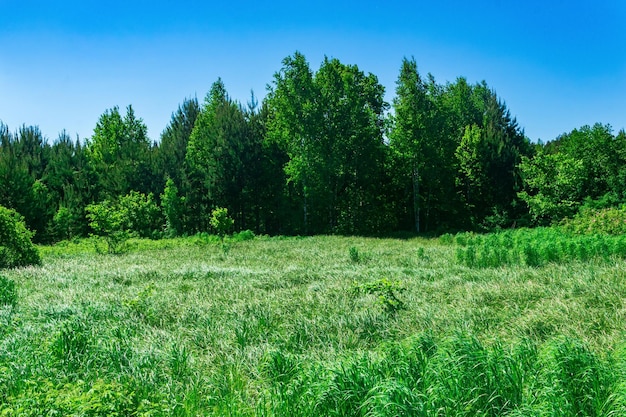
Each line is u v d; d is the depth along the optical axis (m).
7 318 8.31
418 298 9.28
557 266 11.77
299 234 39.28
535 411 3.93
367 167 38.09
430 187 38.88
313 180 37.06
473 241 21.81
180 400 5.01
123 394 4.48
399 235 34.56
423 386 4.66
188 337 7.38
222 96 50.56
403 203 42.16
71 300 10.41
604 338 6.05
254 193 40.59
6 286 10.40
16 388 5.12
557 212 29.11
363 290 9.57
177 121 52.06
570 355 4.70
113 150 51.41
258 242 28.09
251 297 10.19
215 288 11.48
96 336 6.77
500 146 40.09
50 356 6.00
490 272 11.83
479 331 7.07
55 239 37.50
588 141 34.22
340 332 7.22
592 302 7.78
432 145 36.34
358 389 4.40
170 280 13.37
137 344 6.88
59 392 4.46
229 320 8.14
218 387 5.34
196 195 40.31
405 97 35.91
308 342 7.04
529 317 7.21
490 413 4.35
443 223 39.31
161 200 40.50
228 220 29.59
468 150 41.47
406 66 36.00
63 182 44.03
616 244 12.98
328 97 36.78
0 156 38.97
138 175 41.97
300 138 36.53
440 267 14.12
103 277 14.00
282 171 41.03
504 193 39.31
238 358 6.26
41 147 50.06
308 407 4.35
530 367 4.96
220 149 39.47
